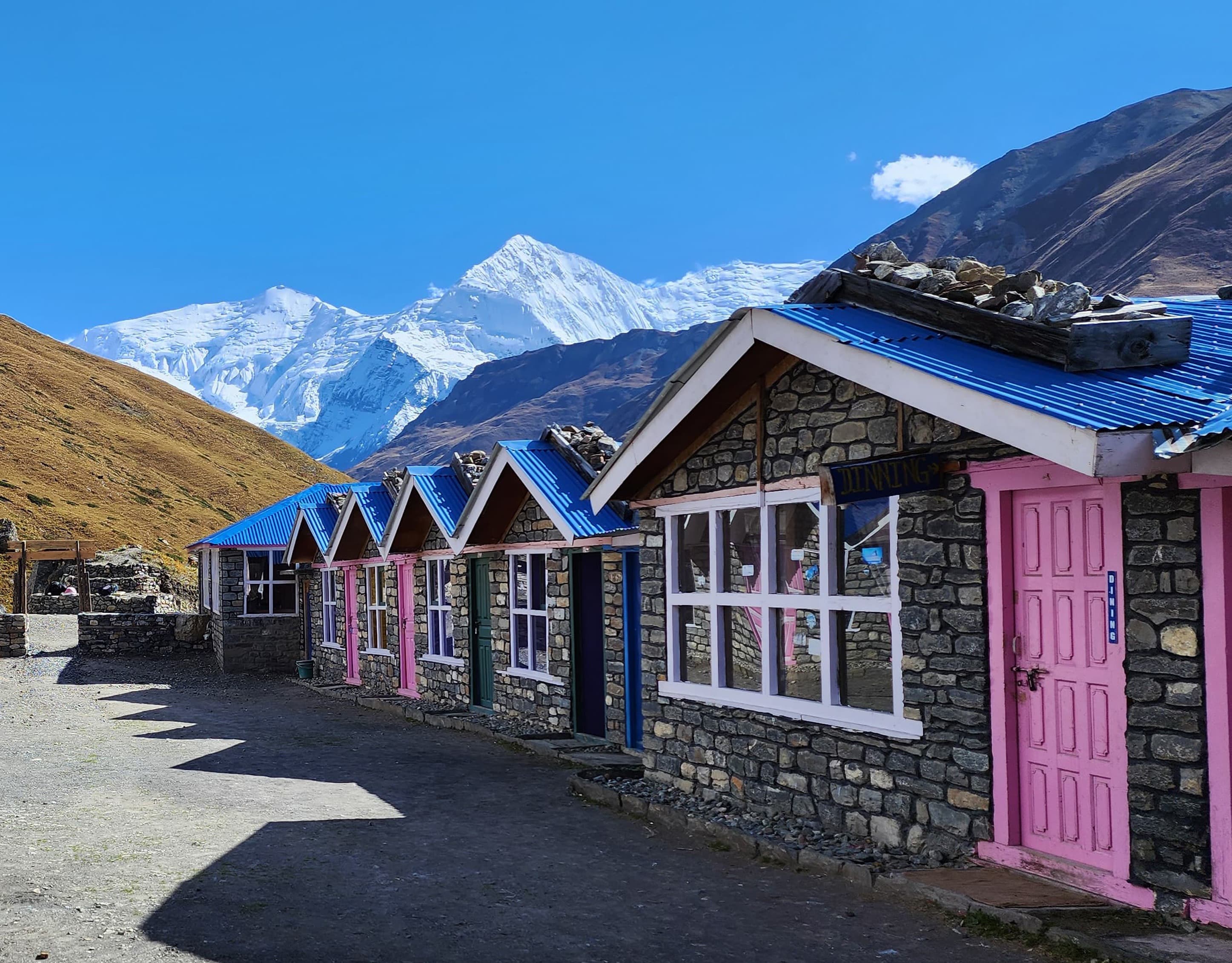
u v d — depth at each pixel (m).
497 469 14.59
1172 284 159.25
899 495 7.40
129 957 5.60
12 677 24.58
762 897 6.91
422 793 10.93
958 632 7.03
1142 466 5.27
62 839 8.41
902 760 7.47
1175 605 5.66
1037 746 6.56
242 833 8.83
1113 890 5.94
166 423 120.88
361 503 20.55
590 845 8.52
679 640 10.27
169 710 19.41
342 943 5.99
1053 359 6.46
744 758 9.18
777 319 7.90
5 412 94.50
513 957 5.80
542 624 15.07
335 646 24.17
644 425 9.62
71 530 72.50
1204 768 5.50
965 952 5.65
